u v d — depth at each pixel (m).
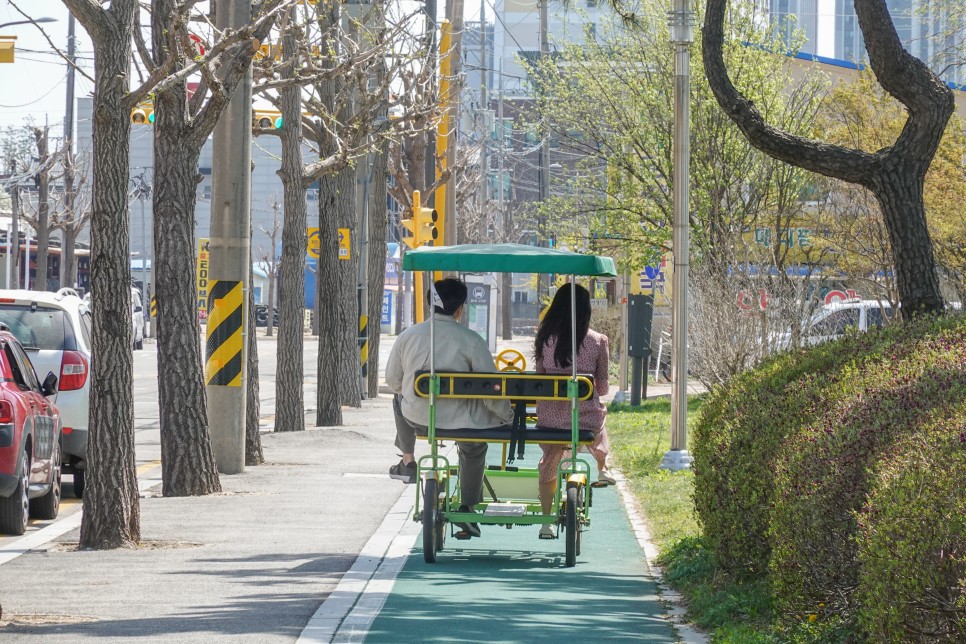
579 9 48.91
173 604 13.43
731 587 13.38
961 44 42.94
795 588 11.07
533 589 14.58
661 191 47.75
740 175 45.44
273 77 27.03
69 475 28.77
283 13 26.20
